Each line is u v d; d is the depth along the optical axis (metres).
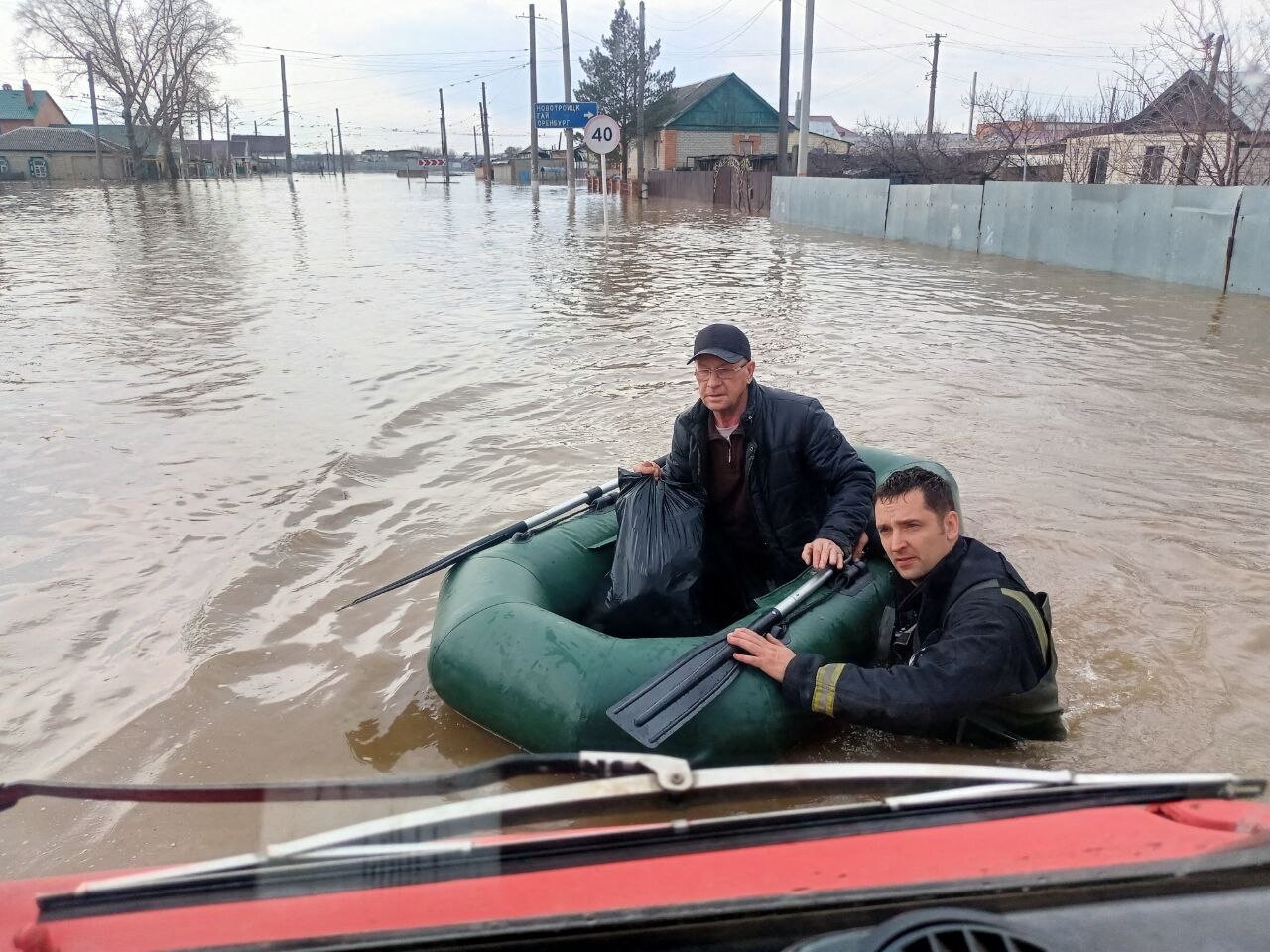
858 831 1.55
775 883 1.37
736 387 3.29
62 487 5.07
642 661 2.69
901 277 13.73
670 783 1.64
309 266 15.12
